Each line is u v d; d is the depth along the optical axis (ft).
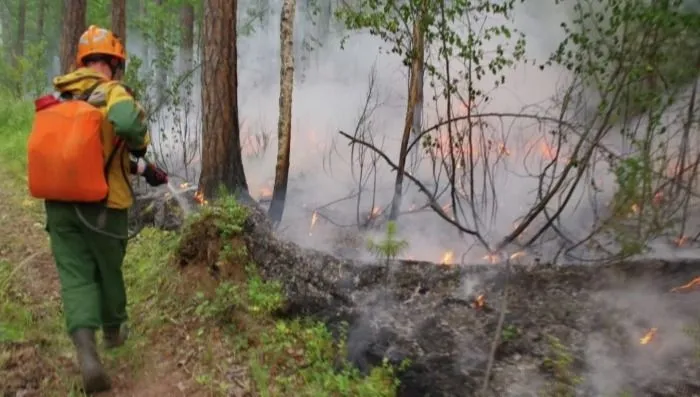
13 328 11.62
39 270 15.05
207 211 14.28
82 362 9.81
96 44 10.45
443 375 11.40
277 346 11.82
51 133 9.50
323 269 14.87
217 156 22.90
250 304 12.81
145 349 11.68
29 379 10.36
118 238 10.27
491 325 13.39
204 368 11.19
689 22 17.49
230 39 22.89
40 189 9.58
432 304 14.42
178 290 13.41
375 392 10.50
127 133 9.50
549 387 10.98
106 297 10.73
